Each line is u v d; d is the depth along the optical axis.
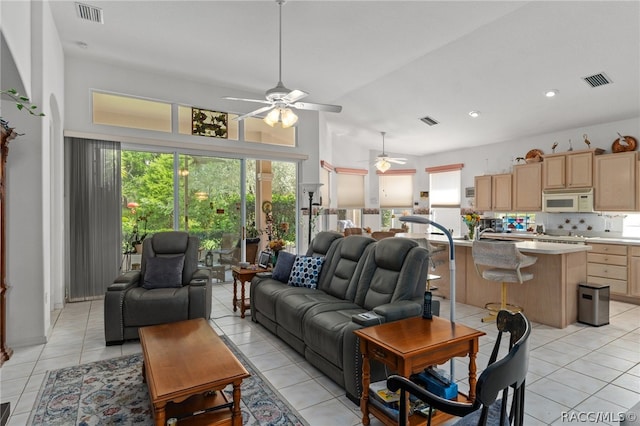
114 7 3.57
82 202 4.76
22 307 3.22
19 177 3.19
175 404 2.04
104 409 2.22
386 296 2.78
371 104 6.38
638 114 5.25
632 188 5.05
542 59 4.37
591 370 2.76
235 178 6.00
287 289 3.52
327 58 4.70
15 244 3.18
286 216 6.48
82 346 3.24
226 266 5.93
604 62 4.19
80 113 4.75
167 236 4.06
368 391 2.06
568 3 3.51
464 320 4.03
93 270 4.82
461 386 2.49
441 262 4.98
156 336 2.39
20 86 3.01
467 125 6.54
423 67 4.99
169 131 5.36
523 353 1.10
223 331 3.65
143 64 4.91
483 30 4.03
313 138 6.63
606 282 5.16
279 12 3.60
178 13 3.67
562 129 6.18
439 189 8.62
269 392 2.43
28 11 3.14
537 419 2.12
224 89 5.78
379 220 9.01
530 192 6.37
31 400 2.32
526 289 4.10
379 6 3.52
